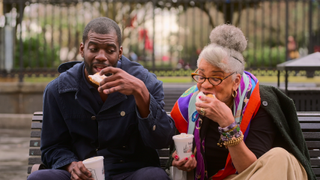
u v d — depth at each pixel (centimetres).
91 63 205
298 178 191
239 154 189
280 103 218
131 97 217
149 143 210
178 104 225
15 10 730
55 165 206
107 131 215
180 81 839
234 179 190
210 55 194
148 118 199
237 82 204
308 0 711
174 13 770
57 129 218
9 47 800
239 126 197
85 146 218
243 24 1352
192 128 216
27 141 587
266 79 817
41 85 707
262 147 200
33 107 710
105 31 203
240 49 204
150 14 936
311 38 725
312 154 241
